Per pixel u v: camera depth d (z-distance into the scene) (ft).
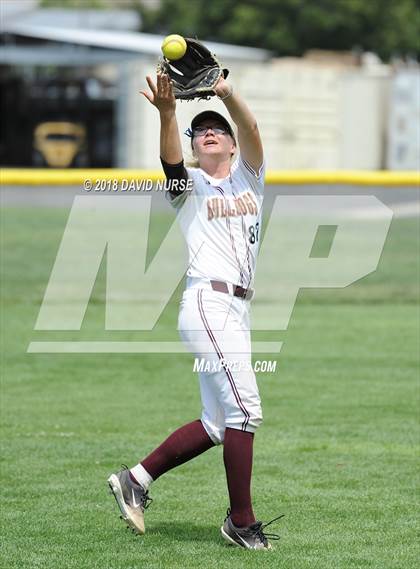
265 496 66.54
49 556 55.21
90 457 75.66
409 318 135.03
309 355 112.57
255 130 56.90
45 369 106.11
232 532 56.70
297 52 520.83
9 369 105.91
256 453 76.84
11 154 394.52
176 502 65.62
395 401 92.99
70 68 428.97
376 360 110.22
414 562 54.39
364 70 402.11
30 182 192.24
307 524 61.00
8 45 360.69
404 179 191.31
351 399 93.76
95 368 106.93
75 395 95.40
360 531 59.72
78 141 389.60
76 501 65.41
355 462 74.43
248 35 520.01
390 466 73.36
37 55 362.33
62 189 195.72
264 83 322.96
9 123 398.21
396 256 176.65
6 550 56.24
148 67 321.52
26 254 173.68
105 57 355.97
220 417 56.95
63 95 399.65
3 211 197.57
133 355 113.29
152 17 557.74
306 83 324.60
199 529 60.18
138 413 88.89
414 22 523.29
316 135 327.47
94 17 485.97
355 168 326.44
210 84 55.62
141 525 57.41
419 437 81.25
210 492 67.82
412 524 61.00
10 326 127.34
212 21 538.88
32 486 68.54
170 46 55.01
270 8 520.01
